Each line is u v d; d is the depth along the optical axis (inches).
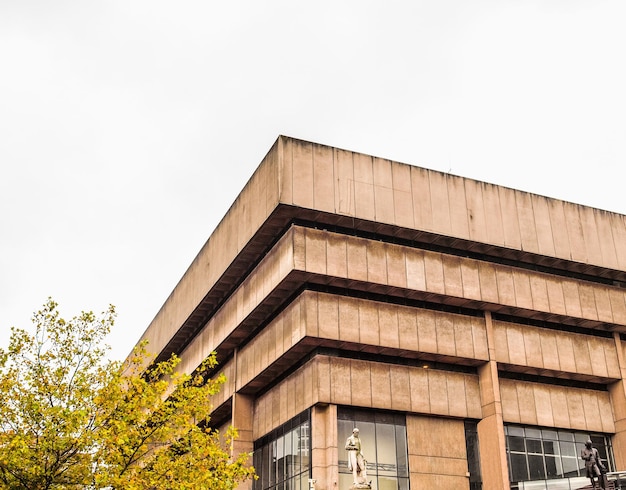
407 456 1845.5
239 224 2129.7
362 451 1798.7
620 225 2315.5
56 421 956.0
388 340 1877.5
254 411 2124.8
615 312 2197.3
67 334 1045.2
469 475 1897.1
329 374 1804.9
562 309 2113.7
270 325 1988.2
